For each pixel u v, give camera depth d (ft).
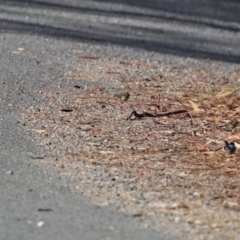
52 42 70.54
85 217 27.12
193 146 37.09
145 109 44.52
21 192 29.53
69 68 57.77
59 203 28.48
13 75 52.44
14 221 26.35
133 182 31.32
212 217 27.78
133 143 37.22
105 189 30.35
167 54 71.36
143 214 27.73
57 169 32.68
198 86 54.13
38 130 38.83
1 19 82.58
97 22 88.79
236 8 121.39
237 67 67.46
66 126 39.83
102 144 36.81
